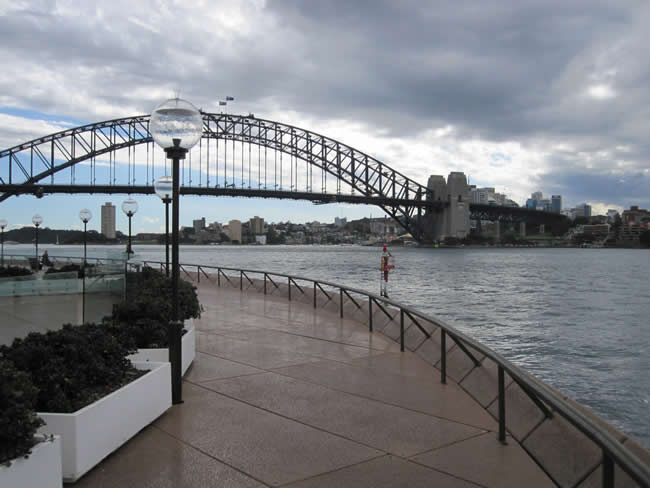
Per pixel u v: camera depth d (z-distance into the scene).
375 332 10.89
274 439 5.09
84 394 4.60
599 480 3.96
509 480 4.25
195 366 8.00
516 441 5.04
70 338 5.07
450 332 6.63
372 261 121.12
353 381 7.16
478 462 4.59
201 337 10.37
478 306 39.72
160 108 6.02
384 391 6.70
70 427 4.14
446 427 5.44
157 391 5.58
